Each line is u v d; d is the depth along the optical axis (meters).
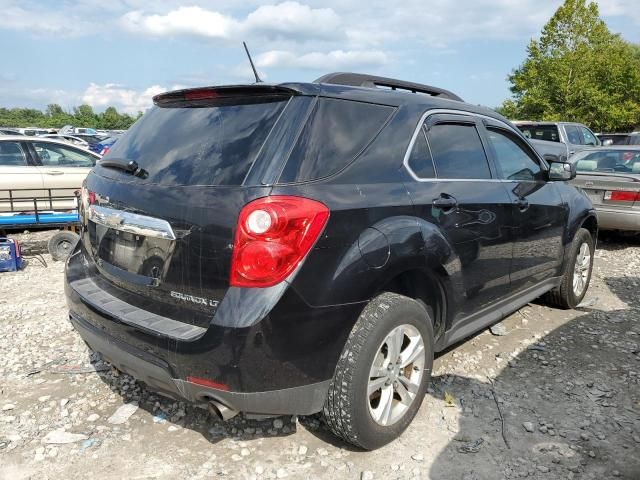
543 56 31.09
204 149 2.63
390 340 2.76
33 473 2.67
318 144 2.55
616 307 5.19
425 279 3.13
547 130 13.37
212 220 2.37
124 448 2.88
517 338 4.38
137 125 3.21
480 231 3.36
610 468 2.73
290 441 2.94
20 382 3.61
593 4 30.66
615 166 8.70
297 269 2.33
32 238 7.62
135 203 2.67
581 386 3.57
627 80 30.91
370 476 2.65
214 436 2.98
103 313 2.70
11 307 5.25
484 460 2.79
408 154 3.00
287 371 2.38
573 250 4.82
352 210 2.53
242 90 2.71
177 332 2.43
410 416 2.98
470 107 3.75
